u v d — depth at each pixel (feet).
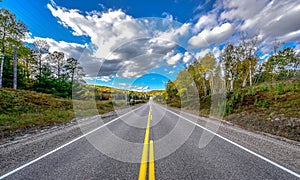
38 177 8.53
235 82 109.91
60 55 113.09
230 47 102.47
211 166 9.78
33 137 17.76
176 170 9.28
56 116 33.01
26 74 95.09
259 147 13.52
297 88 35.73
